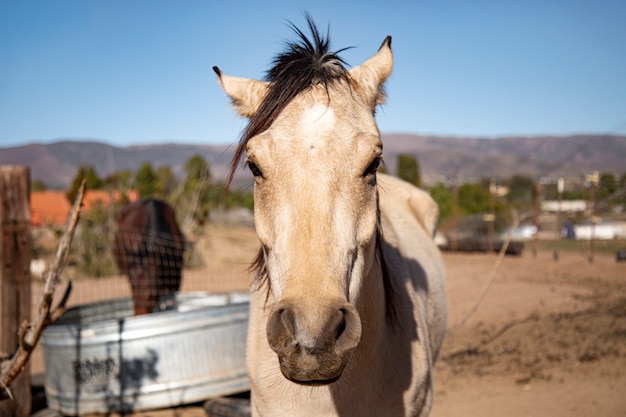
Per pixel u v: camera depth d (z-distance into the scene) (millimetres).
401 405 2174
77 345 4074
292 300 1485
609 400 4281
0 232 4160
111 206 11898
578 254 12273
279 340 1494
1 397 3086
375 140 1730
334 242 1602
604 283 9000
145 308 5371
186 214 13016
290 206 1620
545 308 7418
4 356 2967
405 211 3523
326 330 1446
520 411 4207
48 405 4383
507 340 6172
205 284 10141
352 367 1969
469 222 15086
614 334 6062
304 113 1737
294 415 2035
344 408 2002
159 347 4098
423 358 2344
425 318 2658
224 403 4074
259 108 1877
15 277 4156
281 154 1667
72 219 2812
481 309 7594
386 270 2197
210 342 4211
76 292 9297
